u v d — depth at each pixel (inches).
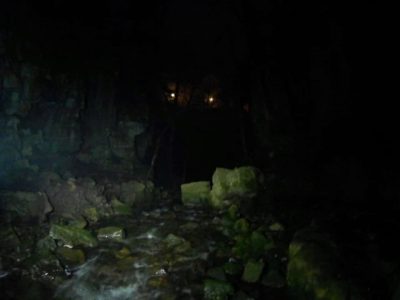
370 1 368.8
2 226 324.2
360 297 200.1
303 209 404.8
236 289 257.1
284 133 545.0
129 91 631.8
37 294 250.2
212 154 793.6
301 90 522.3
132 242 347.3
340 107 438.6
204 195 489.4
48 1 483.5
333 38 426.9
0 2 410.3
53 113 500.1
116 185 496.1
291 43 526.9
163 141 757.3
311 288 225.5
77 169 525.7
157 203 510.9
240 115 693.3
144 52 665.0
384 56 363.6
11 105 433.1
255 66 604.7
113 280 275.6
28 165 433.4
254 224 378.9
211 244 341.7
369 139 381.4
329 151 440.8
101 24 574.6
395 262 224.2
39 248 301.1
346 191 393.7
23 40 443.2
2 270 270.8
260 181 486.0
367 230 283.7
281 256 298.4
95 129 582.2
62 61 504.4
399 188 325.4
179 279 277.0
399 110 347.9
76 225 362.9
